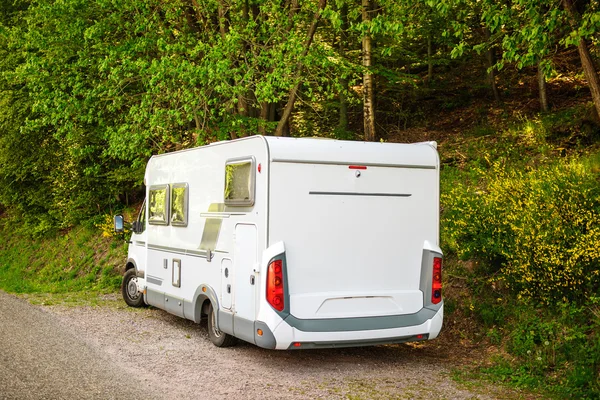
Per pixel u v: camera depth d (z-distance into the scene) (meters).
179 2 12.99
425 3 8.76
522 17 8.55
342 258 7.10
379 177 7.33
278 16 12.60
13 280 18.36
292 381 6.70
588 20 7.57
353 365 7.43
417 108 17.94
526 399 6.15
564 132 12.57
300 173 6.96
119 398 5.94
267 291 6.77
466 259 9.37
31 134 19.83
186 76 11.39
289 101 12.94
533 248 7.71
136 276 11.05
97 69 13.80
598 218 7.67
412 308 7.39
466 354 7.92
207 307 8.51
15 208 22.06
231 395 6.18
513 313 8.14
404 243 7.43
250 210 7.14
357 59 16.36
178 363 7.39
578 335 6.97
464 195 9.90
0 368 6.77
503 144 13.11
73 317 10.26
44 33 14.05
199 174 8.56
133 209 18.91
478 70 18.69
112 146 12.73
